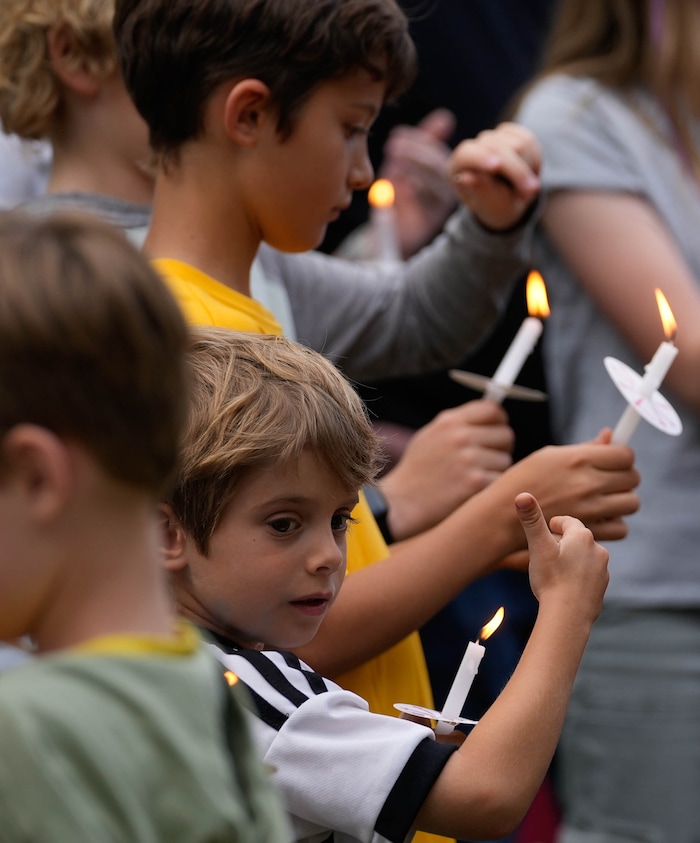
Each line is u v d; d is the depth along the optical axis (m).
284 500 5.13
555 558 5.29
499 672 10.94
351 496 5.34
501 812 4.87
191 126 6.47
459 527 6.28
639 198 9.01
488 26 13.88
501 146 7.72
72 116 7.84
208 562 5.17
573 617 5.23
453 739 5.47
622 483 6.45
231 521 5.13
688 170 9.11
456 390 11.96
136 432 3.25
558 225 9.09
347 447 5.25
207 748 3.26
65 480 3.16
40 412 3.12
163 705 3.22
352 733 4.98
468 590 11.05
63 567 3.25
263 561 5.14
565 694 5.11
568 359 9.26
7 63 7.79
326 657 5.95
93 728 3.07
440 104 13.80
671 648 8.74
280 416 5.11
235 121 6.37
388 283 8.69
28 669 3.14
